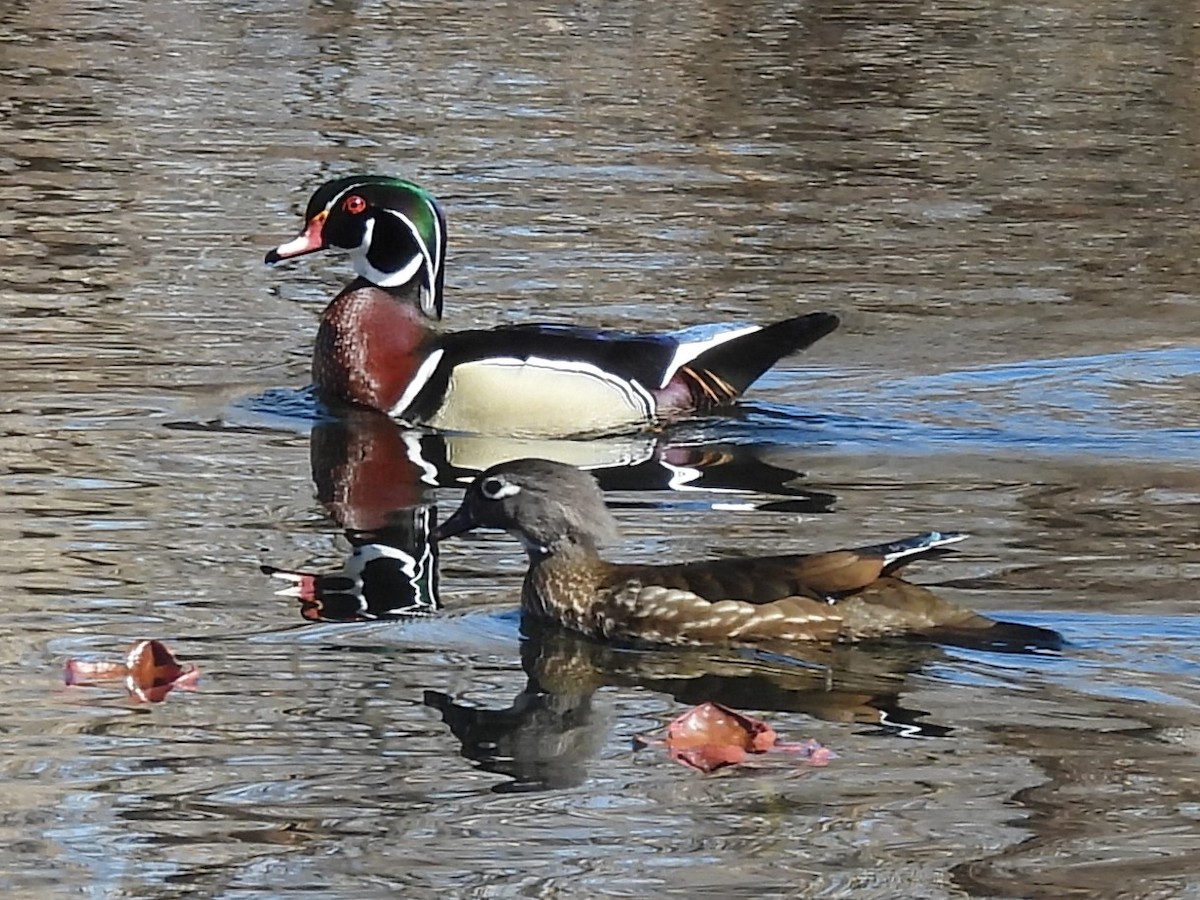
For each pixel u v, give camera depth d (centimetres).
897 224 2295
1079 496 1434
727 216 2308
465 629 1180
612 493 1454
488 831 912
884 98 3022
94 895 848
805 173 2542
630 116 2850
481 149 2619
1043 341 1864
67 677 1086
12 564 1263
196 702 1055
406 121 2778
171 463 1502
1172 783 959
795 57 3312
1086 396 1712
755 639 1147
